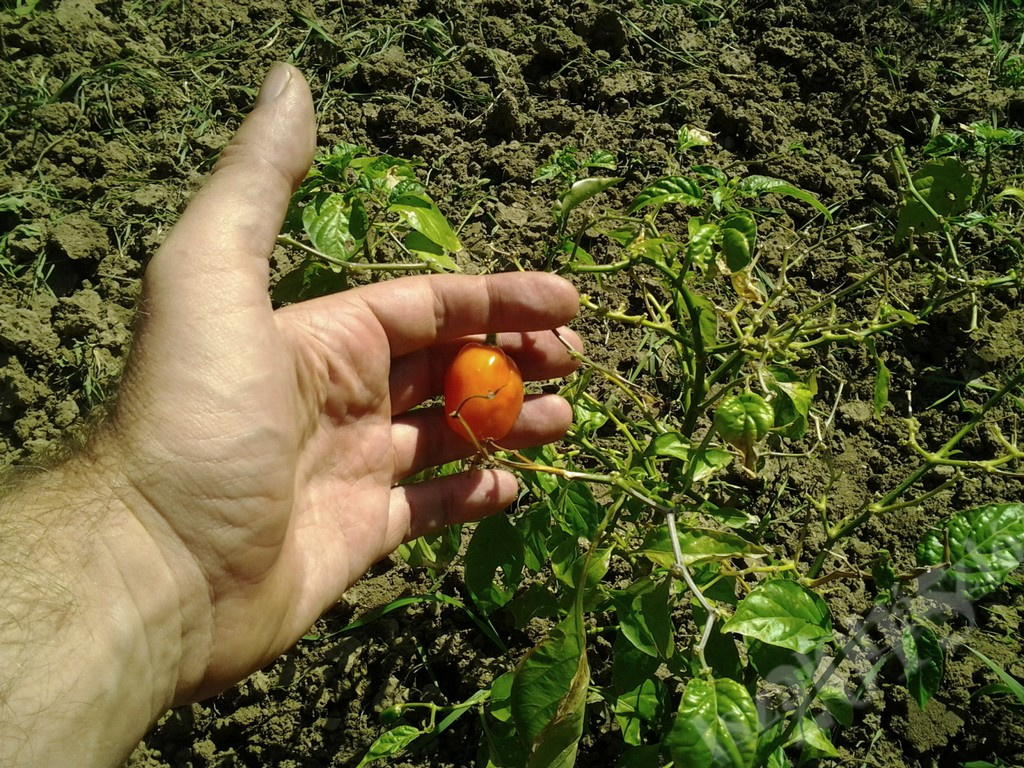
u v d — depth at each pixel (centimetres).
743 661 29
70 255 38
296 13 46
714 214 38
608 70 44
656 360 36
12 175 40
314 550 25
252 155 22
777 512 33
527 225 39
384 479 27
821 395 36
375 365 26
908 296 37
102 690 20
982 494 33
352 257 26
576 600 19
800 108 43
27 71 43
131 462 22
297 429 24
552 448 28
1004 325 37
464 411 23
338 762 29
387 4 46
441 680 30
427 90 44
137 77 43
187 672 23
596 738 29
